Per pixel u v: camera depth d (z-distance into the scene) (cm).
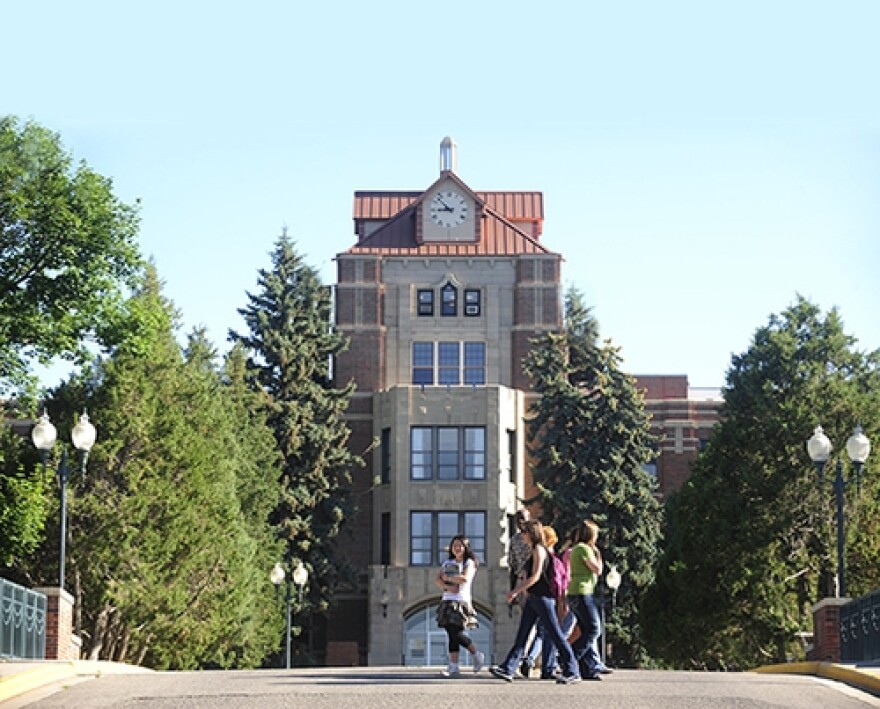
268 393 7388
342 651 7056
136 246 4956
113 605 4591
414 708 1780
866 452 3127
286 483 7156
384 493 7331
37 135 4925
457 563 2333
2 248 4791
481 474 7194
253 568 5606
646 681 2170
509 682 2144
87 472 4606
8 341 4781
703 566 5519
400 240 7944
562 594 2142
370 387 7738
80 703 1875
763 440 5416
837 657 2970
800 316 5672
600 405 7238
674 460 8194
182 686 2086
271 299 7638
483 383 7800
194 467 4822
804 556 5378
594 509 7125
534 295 7825
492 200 8606
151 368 4906
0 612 2577
